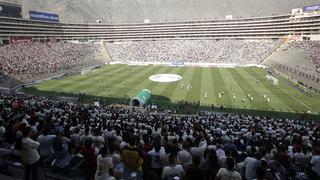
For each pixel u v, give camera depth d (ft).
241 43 539.29
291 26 559.79
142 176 43.52
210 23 652.89
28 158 40.19
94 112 135.33
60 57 434.71
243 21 627.87
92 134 64.23
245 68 417.28
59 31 631.15
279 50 473.67
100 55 518.78
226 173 35.29
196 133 76.69
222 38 646.74
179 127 94.27
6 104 118.32
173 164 37.32
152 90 262.67
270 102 223.71
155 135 72.90
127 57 515.09
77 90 260.42
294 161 57.72
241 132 96.73
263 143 66.85
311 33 531.09
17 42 474.08
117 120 108.06
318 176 45.42
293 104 217.77
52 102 167.73
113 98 233.96
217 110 203.10
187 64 460.14
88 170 44.16
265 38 602.44
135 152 40.70
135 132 79.00
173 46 560.61
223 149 58.65
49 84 286.46
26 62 360.07
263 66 428.15
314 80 288.51
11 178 37.11
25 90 257.34
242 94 249.55
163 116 150.00
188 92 256.32
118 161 45.21
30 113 94.79
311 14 537.65
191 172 34.32
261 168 35.40
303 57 393.91
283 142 74.74
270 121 146.30
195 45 556.10
